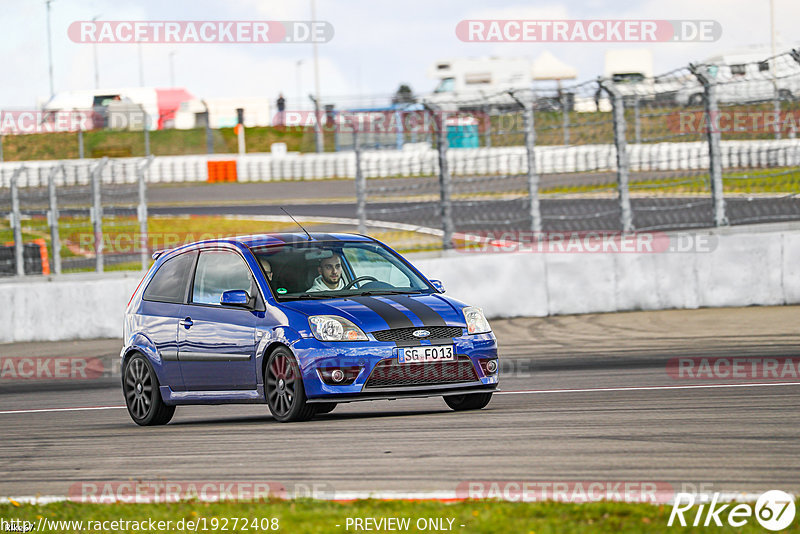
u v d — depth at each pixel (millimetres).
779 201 69062
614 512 15266
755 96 52375
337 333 26500
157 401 30484
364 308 27375
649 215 70000
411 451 21812
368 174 97000
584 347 43594
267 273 28938
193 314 29969
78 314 60062
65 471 22375
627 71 108438
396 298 28469
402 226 78375
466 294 54750
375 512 15867
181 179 116062
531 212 55531
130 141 140250
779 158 56844
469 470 19516
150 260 67312
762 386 30625
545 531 14258
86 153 136375
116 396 38750
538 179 55531
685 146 59094
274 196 107562
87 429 29984
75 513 17359
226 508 16844
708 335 44562
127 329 32062
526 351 43594
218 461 22062
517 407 28547
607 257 53906
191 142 142375
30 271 83250
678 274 53250
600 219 69938
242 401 28484
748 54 89750
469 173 65375
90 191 69688
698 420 24688
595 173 60219
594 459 20141
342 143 110438
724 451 20516
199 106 117750
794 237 52281
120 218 94938
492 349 27891
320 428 25859
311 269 29312
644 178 59625
